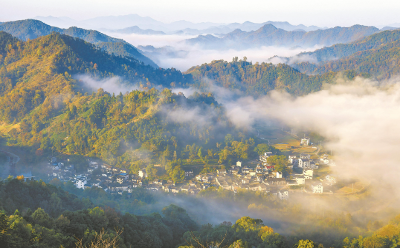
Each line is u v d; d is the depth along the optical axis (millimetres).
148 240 156000
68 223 132625
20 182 180875
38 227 116062
